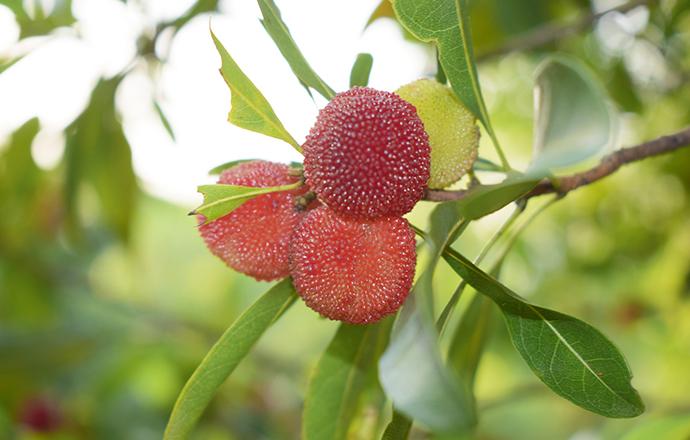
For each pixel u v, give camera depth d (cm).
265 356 53
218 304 63
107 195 44
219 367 21
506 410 64
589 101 22
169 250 66
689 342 49
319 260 20
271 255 21
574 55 43
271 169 21
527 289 56
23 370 52
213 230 21
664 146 23
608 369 21
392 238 20
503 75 50
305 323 67
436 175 21
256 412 53
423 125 20
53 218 48
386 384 16
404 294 20
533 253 54
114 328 57
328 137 20
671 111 45
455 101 22
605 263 51
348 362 24
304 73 21
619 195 49
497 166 22
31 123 41
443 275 54
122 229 45
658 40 40
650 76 42
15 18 34
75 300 59
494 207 19
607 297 54
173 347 54
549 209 51
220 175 22
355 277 20
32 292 54
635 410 21
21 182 45
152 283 64
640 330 55
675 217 47
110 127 40
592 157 20
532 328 21
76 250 46
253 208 21
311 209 21
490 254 54
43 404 52
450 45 22
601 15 35
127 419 55
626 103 42
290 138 21
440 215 20
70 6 35
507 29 40
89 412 53
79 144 40
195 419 21
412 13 22
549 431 63
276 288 21
